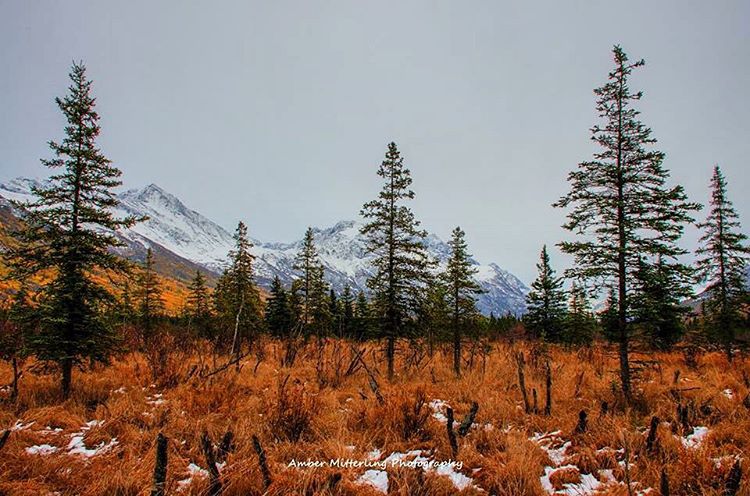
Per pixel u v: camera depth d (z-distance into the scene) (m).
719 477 4.68
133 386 10.16
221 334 18.59
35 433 6.67
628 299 10.44
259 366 13.80
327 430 6.80
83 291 10.59
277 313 33.78
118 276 11.86
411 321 17.28
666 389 9.75
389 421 6.91
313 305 27.86
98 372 12.37
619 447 5.93
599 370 13.66
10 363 12.59
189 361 13.58
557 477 5.12
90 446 6.29
